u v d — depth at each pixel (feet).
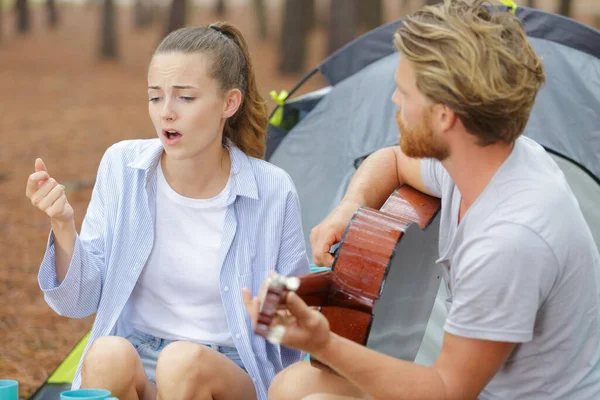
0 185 24.81
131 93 49.75
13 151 30.40
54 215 6.59
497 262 5.29
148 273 7.39
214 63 7.02
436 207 7.00
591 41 9.43
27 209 22.27
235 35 7.56
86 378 6.50
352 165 10.48
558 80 9.50
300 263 7.66
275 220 7.55
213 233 7.39
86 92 48.78
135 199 7.36
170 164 7.33
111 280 7.27
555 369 5.85
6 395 5.89
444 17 5.45
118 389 6.48
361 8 66.85
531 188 5.50
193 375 6.41
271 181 7.65
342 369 5.34
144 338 7.51
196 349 6.51
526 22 9.73
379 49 10.73
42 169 6.57
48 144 32.27
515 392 6.03
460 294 5.44
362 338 5.87
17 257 18.10
